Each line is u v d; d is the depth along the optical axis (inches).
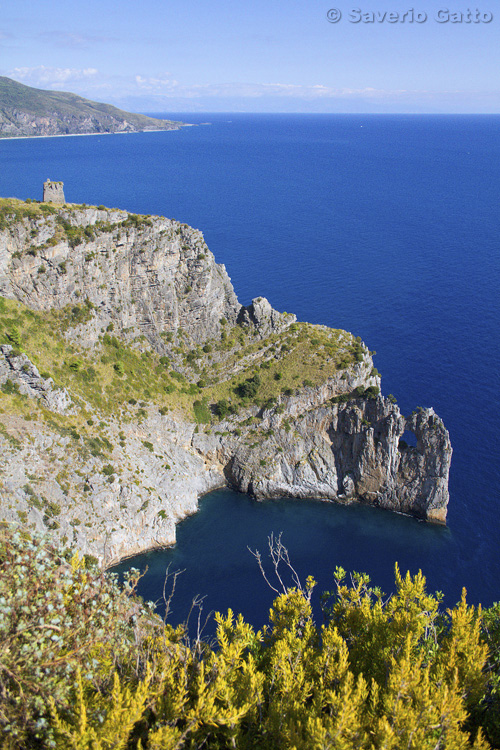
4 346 3393.2
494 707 1194.6
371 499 4104.3
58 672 981.2
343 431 4178.2
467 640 1264.8
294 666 1215.6
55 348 3902.6
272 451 4232.3
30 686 893.8
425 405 4923.7
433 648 1353.3
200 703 1019.9
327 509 4062.5
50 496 3189.0
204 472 4296.3
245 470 4227.4
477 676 1154.0
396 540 3649.1
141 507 3553.2
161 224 4443.9
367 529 3789.4
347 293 7741.1
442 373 5521.7
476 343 6220.5
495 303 7450.8
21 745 880.9
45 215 3969.0
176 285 4628.4
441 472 3767.2
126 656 1133.1
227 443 4291.3
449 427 4584.2
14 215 3855.8
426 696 1028.5
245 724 1144.2
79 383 3912.4
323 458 4205.2
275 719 1070.4
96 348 4170.8
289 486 4205.2
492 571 3341.5
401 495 3969.0
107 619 1130.7
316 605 2918.3
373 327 6633.9
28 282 3905.0
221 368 4658.0
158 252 4424.2
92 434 3690.9
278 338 4790.8
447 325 6717.5
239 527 3821.4
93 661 983.6
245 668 1192.2
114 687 984.3
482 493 3924.7
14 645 933.2
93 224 4195.4
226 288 4938.5
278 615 1530.5
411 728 974.4
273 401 4345.5
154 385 4360.2
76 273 4092.0
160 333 4623.5
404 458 3937.0
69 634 1017.5
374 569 3361.2
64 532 3125.0
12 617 973.8
